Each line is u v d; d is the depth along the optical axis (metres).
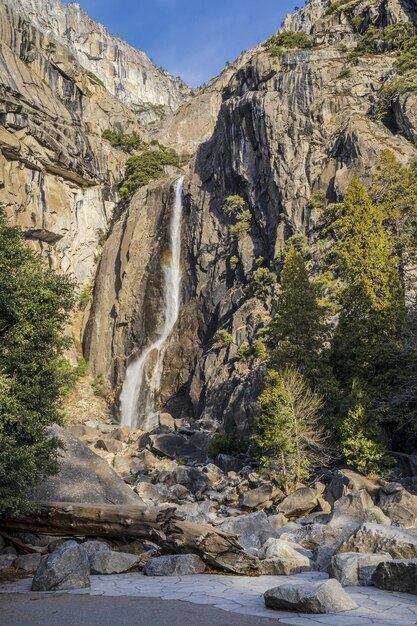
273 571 12.40
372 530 11.85
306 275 34.94
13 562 14.55
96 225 82.56
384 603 8.72
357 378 30.30
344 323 33.88
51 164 73.88
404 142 54.00
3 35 74.12
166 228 73.38
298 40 70.50
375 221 35.34
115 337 71.25
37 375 16.22
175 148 114.44
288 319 33.62
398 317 32.28
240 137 65.50
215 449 38.78
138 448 45.72
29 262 17.67
